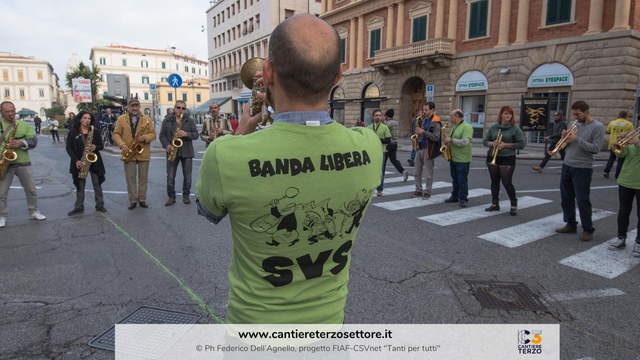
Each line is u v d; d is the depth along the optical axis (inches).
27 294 142.9
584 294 146.5
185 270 164.9
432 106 297.7
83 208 257.8
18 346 111.7
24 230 219.5
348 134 51.7
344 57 1137.4
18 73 3169.3
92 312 130.6
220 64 2037.4
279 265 49.4
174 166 280.4
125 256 180.4
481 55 784.9
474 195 322.0
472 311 134.1
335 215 49.7
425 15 891.4
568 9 662.5
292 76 46.9
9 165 227.9
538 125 591.8
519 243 202.7
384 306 136.6
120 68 3319.4
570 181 213.5
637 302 140.6
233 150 45.6
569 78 663.8
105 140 702.5
